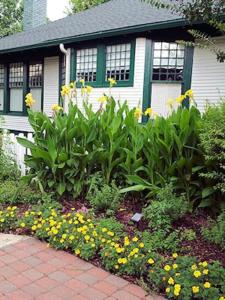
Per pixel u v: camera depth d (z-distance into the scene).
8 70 13.53
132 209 4.07
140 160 4.19
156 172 4.06
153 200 3.86
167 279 2.57
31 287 2.63
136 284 2.70
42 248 3.33
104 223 3.49
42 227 3.54
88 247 3.12
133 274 2.80
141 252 2.96
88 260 3.08
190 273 2.58
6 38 14.97
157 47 8.60
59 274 2.84
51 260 3.08
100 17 11.26
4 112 13.66
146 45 8.55
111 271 2.90
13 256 3.15
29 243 3.44
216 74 8.20
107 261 2.93
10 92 13.60
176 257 2.84
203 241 3.22
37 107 12.56
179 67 8.62
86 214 3.83
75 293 2.56
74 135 4.54
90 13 12.89
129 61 8.88
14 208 4.02
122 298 2.51
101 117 4.60
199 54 8.38
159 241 3.14
